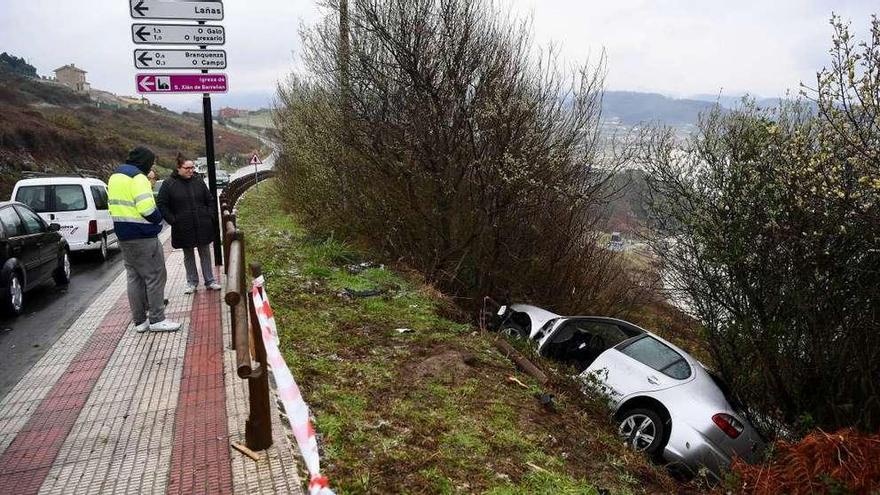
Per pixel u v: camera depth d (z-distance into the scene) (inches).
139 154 226.5
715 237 329.7
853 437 177.5
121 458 146.7
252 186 1192.2
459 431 186.4
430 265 429.7
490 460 171.6
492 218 389.4
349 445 167.3
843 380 300.4
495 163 365.4
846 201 242.1
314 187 513.3
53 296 335.3
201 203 294.4
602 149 374.9
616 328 320.2
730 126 322.3
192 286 298.7
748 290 325.7
